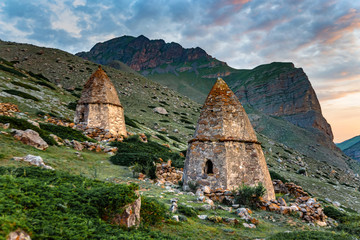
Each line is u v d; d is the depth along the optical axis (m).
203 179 13.58
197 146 14.41
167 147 35.97
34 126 19.14
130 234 5.54
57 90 54.50
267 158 57.28
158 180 17.23
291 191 18.59
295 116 189.88
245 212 10.37
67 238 4.53
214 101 15.13
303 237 7.75
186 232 7.40
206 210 10.42
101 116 27.75
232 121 14.52
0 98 30.72
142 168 17.44
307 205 12.81
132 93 86.12
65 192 6.54
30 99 36.12
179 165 23.61
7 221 4.04
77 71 88.31
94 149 22.03
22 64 78.88
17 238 3.96
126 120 47.19
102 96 28.28
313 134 146.38
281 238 7.64
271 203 12.26
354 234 10.49
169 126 59.91
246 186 12.51
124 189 6.90
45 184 6.69
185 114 82.38
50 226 4.70
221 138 13.94
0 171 8.24
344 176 71.31
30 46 101.50
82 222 5.30
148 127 54.81
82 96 28.52
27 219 4.60
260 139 81.88
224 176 13.24
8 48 90.94
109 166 17.98
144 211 7.65
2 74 43.97
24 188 6.00
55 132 22.41
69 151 18.41
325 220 12.71
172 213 8.83
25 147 15.02
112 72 104.31
